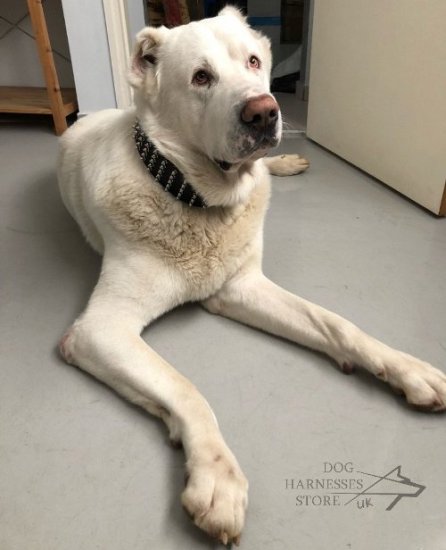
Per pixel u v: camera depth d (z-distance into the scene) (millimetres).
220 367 1284
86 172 1473
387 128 2227
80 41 3045
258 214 1436
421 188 2090
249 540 893
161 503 959
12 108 3129
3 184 2373
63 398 1198
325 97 2719
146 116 1306
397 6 1999
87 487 989
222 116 1154
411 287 1606
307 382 1237
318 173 2516
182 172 1268
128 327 1223
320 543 887
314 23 2695
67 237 1915
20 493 977
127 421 1138
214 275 1355
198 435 1004
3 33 3529
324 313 1304
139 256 1289
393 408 1163
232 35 1259
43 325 1442
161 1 4035
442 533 902
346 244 1858
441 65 1823
